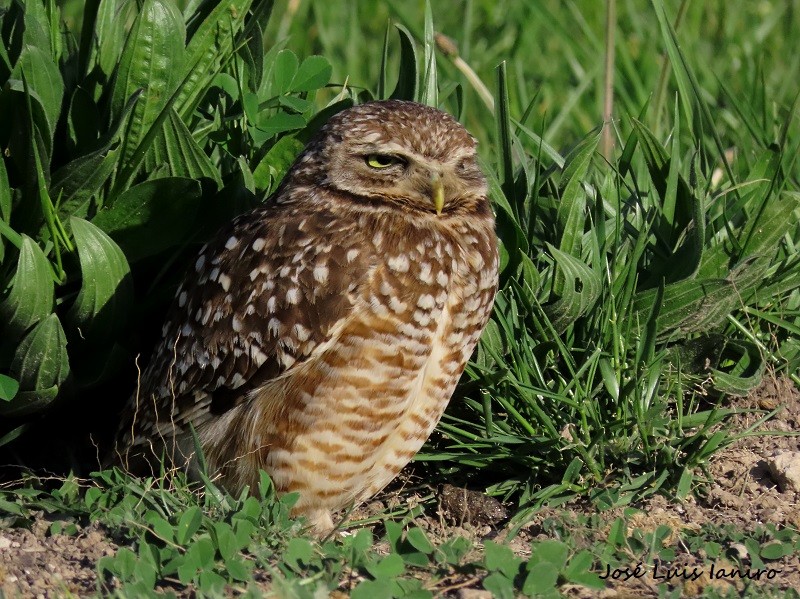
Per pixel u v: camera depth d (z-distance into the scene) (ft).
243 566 21.16
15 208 27.27
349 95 33.32
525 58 50.42
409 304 24.79
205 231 29.27
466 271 25.77
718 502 26.17
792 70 46.98
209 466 26.20
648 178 33.76
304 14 51.47
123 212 27.78
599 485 26.63
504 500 27.02
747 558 23.38
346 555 22.61
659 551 23.38
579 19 47.78
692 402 28.58
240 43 29.78
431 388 25.82
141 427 26.84
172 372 26.32
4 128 26.61
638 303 29.53
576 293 28.25
